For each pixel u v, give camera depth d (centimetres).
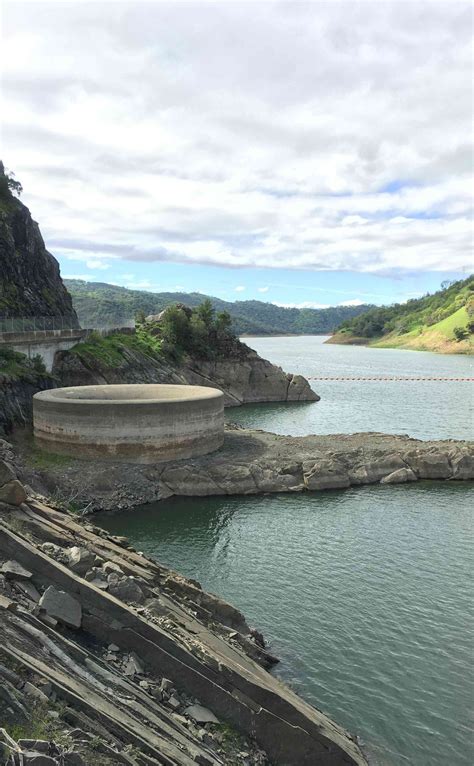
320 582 3055
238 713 1772
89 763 1282
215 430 5194
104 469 4522
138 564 2422
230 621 2423
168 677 1791
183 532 3762
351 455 5056
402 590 2969
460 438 7000
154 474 4588
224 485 4522
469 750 1941
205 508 4222
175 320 10806
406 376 14525
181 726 1623
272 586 3008
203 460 4906
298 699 2041
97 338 8638
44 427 4844
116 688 1616
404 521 3953
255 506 4262
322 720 1944
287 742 1769
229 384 10619
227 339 11044
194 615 2245
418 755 1912
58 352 7625
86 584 1864
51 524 2414
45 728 1324
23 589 1833
